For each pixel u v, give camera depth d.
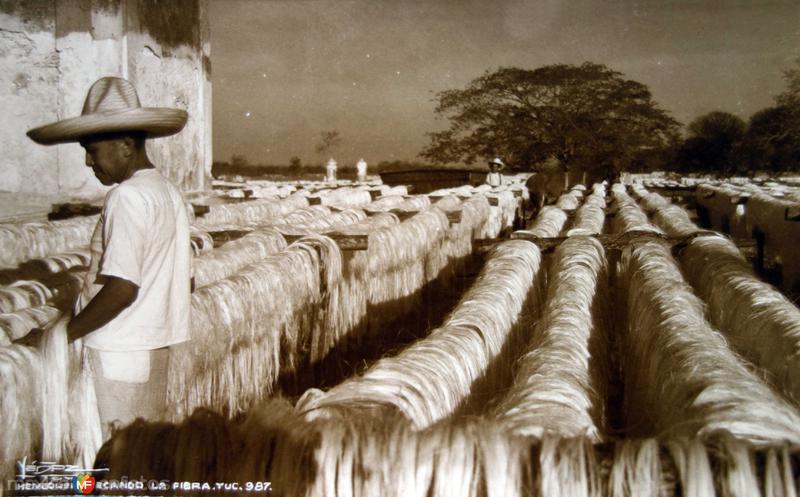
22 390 3.13
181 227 3.06
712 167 27.92
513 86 28.02
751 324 3.69
